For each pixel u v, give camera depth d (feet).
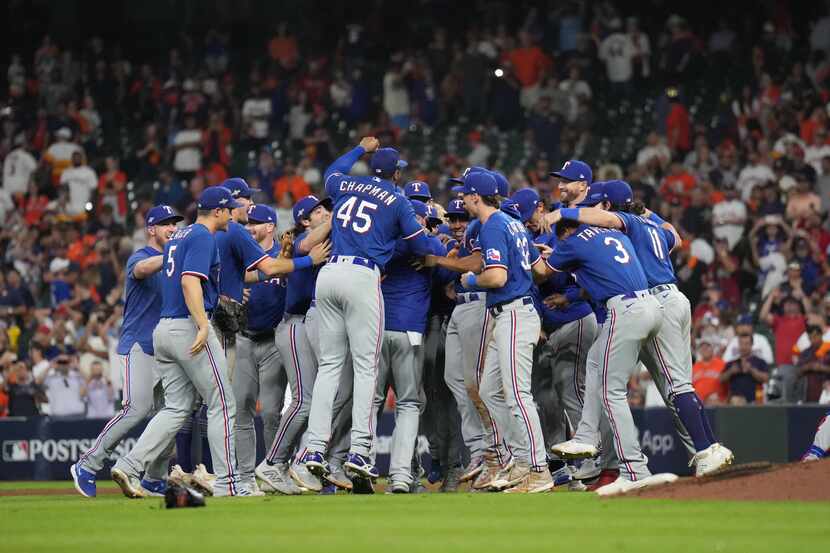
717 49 282.15
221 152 274.57
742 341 171.53
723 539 62.90
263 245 121.90
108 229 248.11
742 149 246.27
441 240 122.11
